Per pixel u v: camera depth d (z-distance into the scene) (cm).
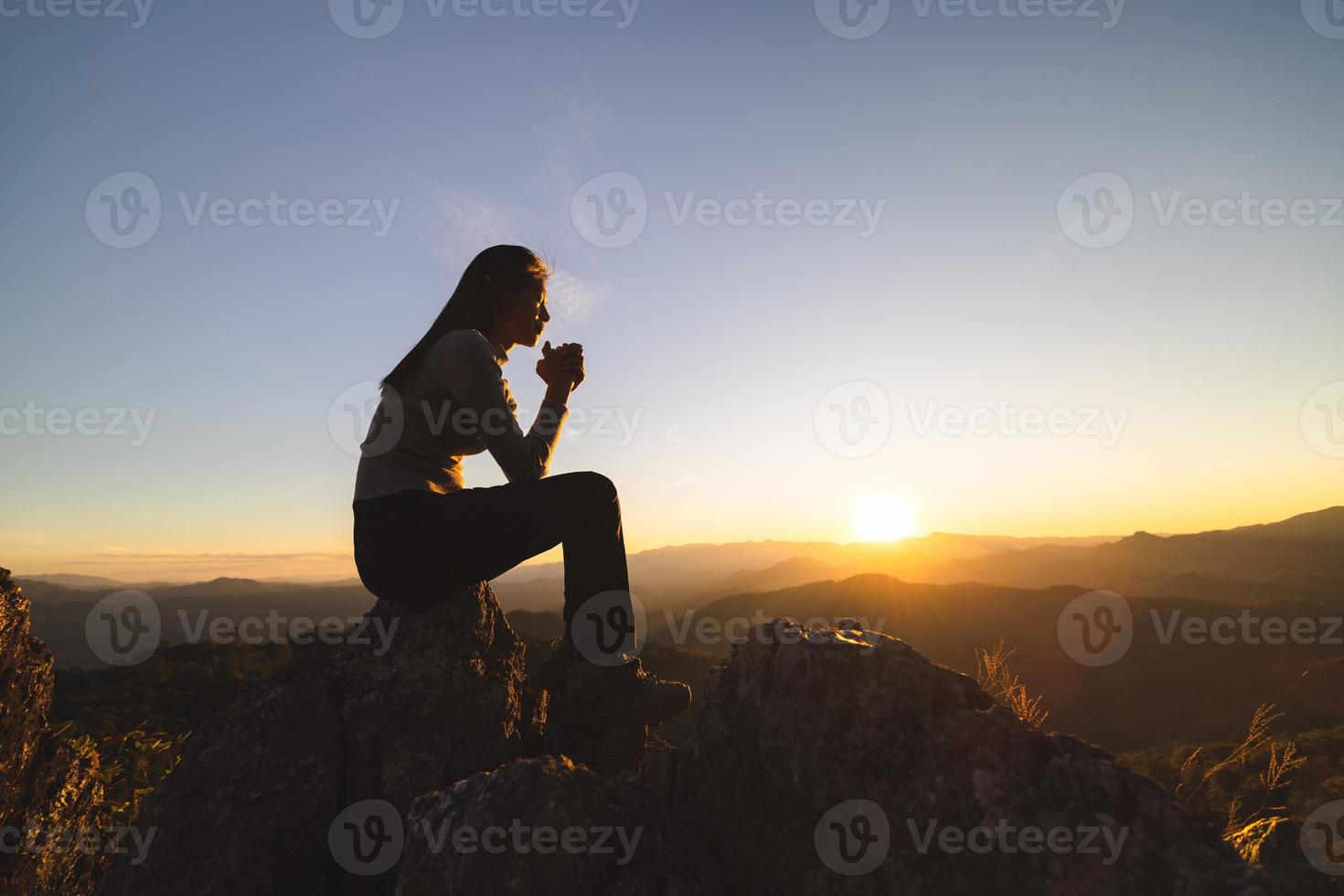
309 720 209
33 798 247
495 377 220
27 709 252
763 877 164
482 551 209
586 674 213
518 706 242
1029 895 126
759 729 179
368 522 210
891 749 156
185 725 529
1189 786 283
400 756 209
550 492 214
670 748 216
